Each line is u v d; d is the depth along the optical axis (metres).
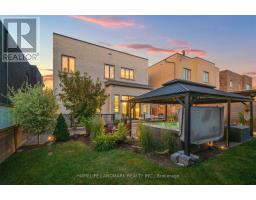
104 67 14.55
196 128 5.57
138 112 15.53
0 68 8.32
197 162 4.62
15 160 5.12
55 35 11.91
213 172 3.98
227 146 6.39
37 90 6.43
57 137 7.55
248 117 10.84
